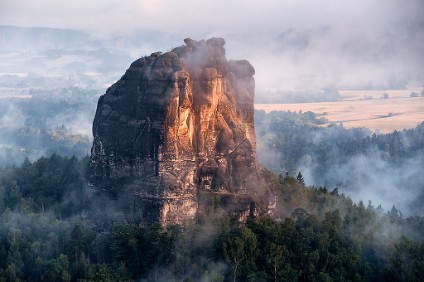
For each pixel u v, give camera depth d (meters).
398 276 124.62
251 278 116.88
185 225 122.56
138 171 126.38
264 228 126.06
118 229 122.31
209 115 128.38
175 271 118.56
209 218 124.44
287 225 128.50
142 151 125.56
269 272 120.94
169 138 123.50
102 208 131.75
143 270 119.88
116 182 130.25
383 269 127.25
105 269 115.12
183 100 124.19
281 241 125.62
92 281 111.81
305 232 128.62
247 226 126.94
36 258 122.19
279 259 121.25
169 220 122.38
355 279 123.00
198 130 127.62
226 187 128.88
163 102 123.62
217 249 122.19
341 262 125.38
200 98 127.50
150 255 119.62
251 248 121.44
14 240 125.62
